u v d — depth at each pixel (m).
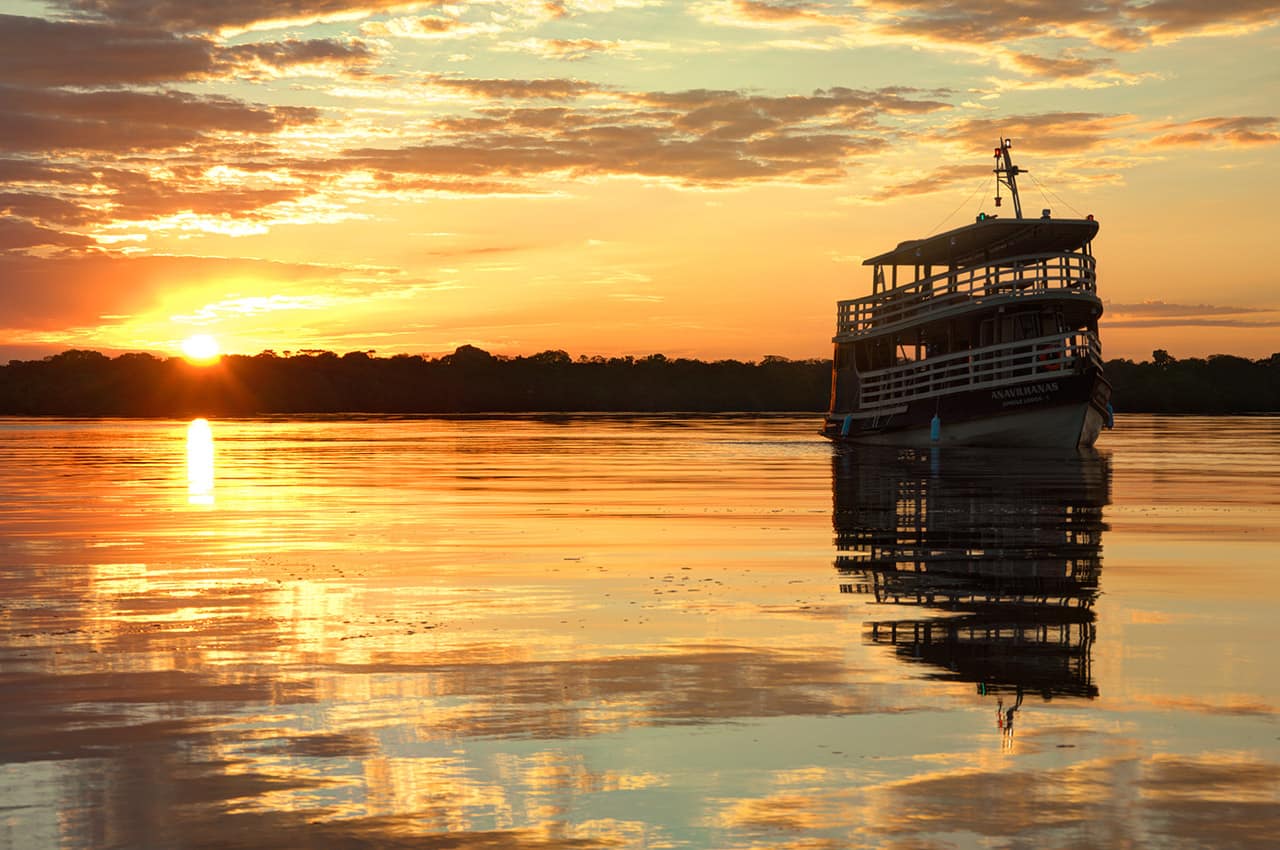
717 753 7.10
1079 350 54.66
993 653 9.94
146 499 27.50
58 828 5.92
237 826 5.96
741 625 11.27
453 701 8.35
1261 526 20.70
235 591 13.51
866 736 7.43
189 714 8.00
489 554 16.97
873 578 14.48
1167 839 5.77
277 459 48.31
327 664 9.56
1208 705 8.16
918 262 62.50
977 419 56.09
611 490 30.14
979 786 6.50
